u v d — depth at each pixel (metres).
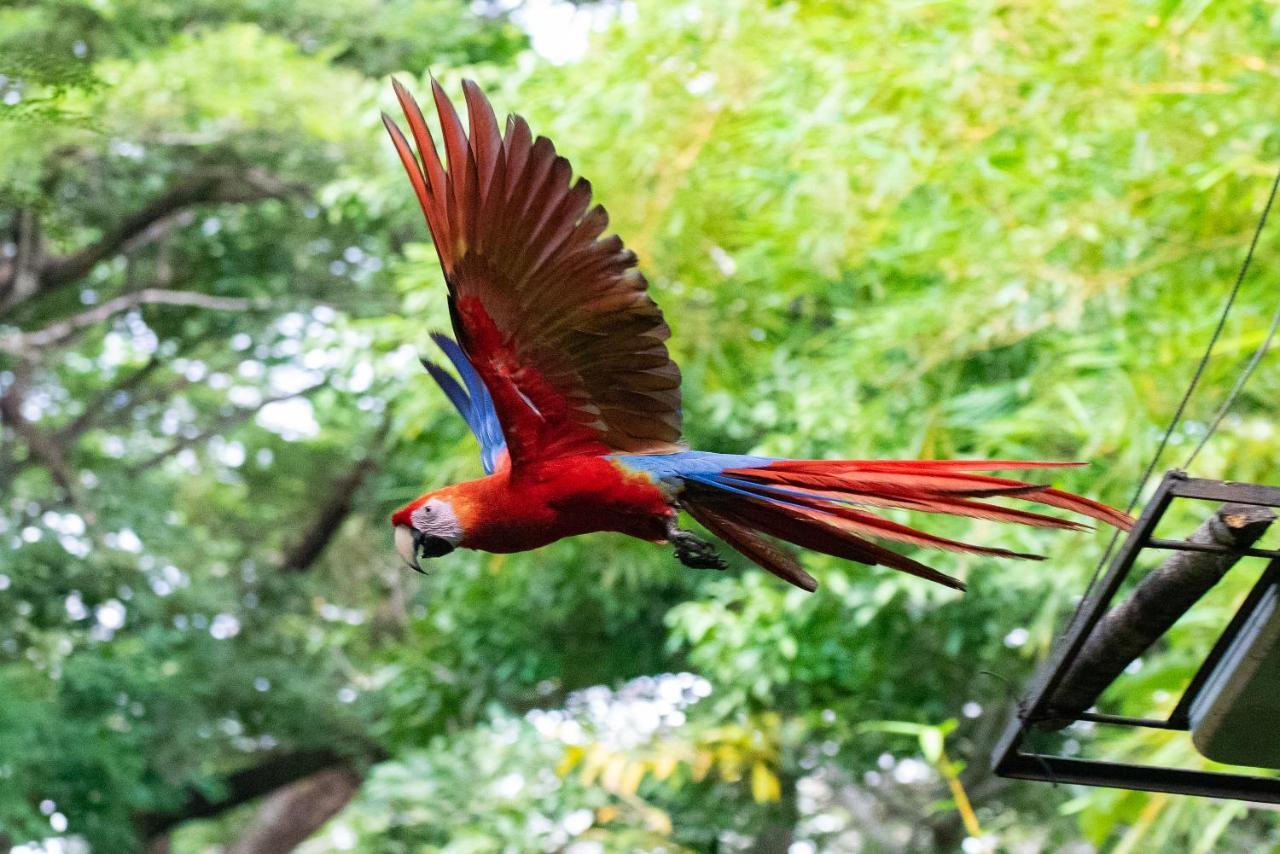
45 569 13.85
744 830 10.28
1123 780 4.12
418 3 13.08
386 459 14.98
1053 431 7.84
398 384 9.55
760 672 8.73
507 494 3.53
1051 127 6.70
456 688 11.36
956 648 9.06
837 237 7.03
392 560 15.95
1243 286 7.14
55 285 13.55
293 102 11.93
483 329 3.28
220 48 11.69
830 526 3.39
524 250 3.13
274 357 14.97
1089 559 7.20
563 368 3.35
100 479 14.92
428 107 9.08
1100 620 3.77
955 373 8.00
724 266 8.98
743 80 7.55
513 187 3.05
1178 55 6.27
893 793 12.02
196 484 16.50
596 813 9.13
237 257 14.80
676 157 7.80
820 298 10.40
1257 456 6.75
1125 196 6.66
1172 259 6.84
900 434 8.34
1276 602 3.69
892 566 3.35
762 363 9.50
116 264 15.51
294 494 16.50
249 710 14.66
